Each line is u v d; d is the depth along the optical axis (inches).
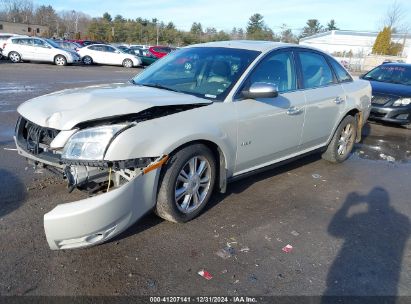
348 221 154.9
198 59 171.3
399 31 1895.9
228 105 146.5
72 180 116.4
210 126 137.0
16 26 2957.7
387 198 182.7
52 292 103.0
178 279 111.5
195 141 136.0
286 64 178.9
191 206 142.6
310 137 194.4
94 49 981.8
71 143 115.1
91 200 107.9
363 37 2326.5
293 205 166.2
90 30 3070.9
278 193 177.9
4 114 305.3
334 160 226.4
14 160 194.5
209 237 134.5
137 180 117.5
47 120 121.4
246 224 145.7
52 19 3408.0
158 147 121.8
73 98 134.2
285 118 170.9
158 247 126.3
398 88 346.9
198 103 138.8
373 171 223.3
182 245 128.3
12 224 133.0
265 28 3198.8
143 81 171.0
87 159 112.9
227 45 177.5
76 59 900.0
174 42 3115.2
